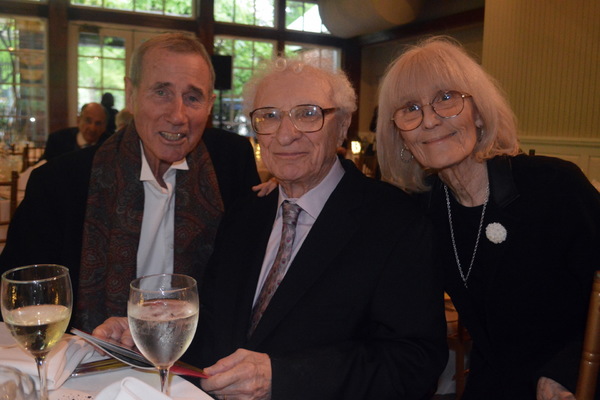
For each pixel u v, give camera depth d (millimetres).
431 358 1237
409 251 1296
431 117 1339
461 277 1487
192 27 9867
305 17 10984
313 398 1156
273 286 1385
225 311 1451
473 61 1389
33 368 1022
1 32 8570
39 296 1006
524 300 1397
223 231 1620
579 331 1400
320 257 1326
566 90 6328
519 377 1441
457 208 1483
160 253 1880
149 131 1681
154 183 1831
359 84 11570
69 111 9086
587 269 1311
